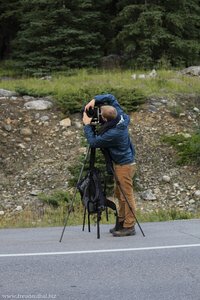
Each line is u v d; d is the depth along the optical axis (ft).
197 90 137.28
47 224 79.10
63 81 144.46
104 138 57.47
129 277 42.86
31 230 68.28
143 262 47.39
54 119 122.31
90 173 58.44
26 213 89.61
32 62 161.89
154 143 114.73
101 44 179.01
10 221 84.38
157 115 124.06
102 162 94.48
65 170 105.81
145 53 163.12
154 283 41.22
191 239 56.95
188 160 109.50
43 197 95.61
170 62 165.99
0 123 118.11
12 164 107.86
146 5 165.89
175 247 53.01
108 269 45.29
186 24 172.86
